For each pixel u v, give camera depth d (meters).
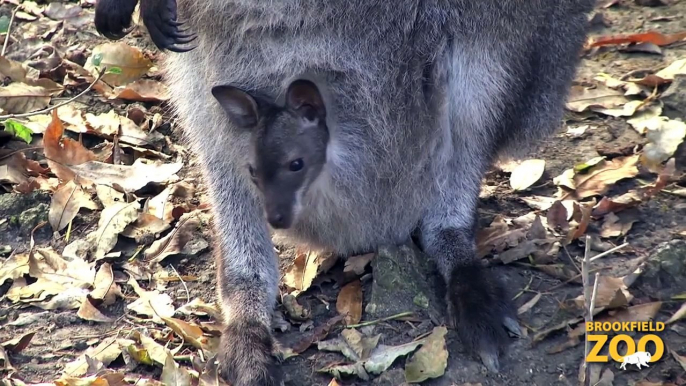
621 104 7.37
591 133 7.16
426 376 5.11
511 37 5.73
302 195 5.48
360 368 5.18
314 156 5.50
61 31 8.51
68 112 7.46
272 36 5.48
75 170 6.89
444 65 5.66
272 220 5.38
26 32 8.50
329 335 5.48
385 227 5.95
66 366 5.33
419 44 5.56
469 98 5.77
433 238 5.98
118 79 7.79
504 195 6.66
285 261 6.24
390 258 5.73
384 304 5.57
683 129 6.82
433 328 5.41
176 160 7.19
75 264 6.11
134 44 8.32
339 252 6.03
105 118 7.42
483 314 5.32
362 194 5.79
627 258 5.88
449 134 5.83
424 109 5.68
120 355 5.44
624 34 8.23
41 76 7.95
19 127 6.94
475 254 5.82
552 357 5.21
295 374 5.24
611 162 6.73
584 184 6.57
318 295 5.84
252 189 5.81
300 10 5.36
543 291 5.67
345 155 5.69
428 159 5.83
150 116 7.59
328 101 5.62
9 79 7.80
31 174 6.93
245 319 5.46
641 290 5.61
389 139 5.68
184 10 5.71
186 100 6.01
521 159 6.53
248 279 5.75
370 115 5.62
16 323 5.70
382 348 5.29
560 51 6.15
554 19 6.02
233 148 5.80
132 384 5.20
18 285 5.99
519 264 5.92
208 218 6.54
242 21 5.47
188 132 6.09
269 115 5.48
